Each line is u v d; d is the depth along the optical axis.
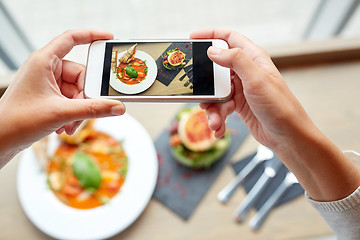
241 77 0.50
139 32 0.99
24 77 0.50
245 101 0.63
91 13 0.95
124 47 0.56
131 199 0.70
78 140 0.75
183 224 0.71
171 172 0.76
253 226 0.71
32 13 0.91
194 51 0.57
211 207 0.73
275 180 0.75
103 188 0.72
